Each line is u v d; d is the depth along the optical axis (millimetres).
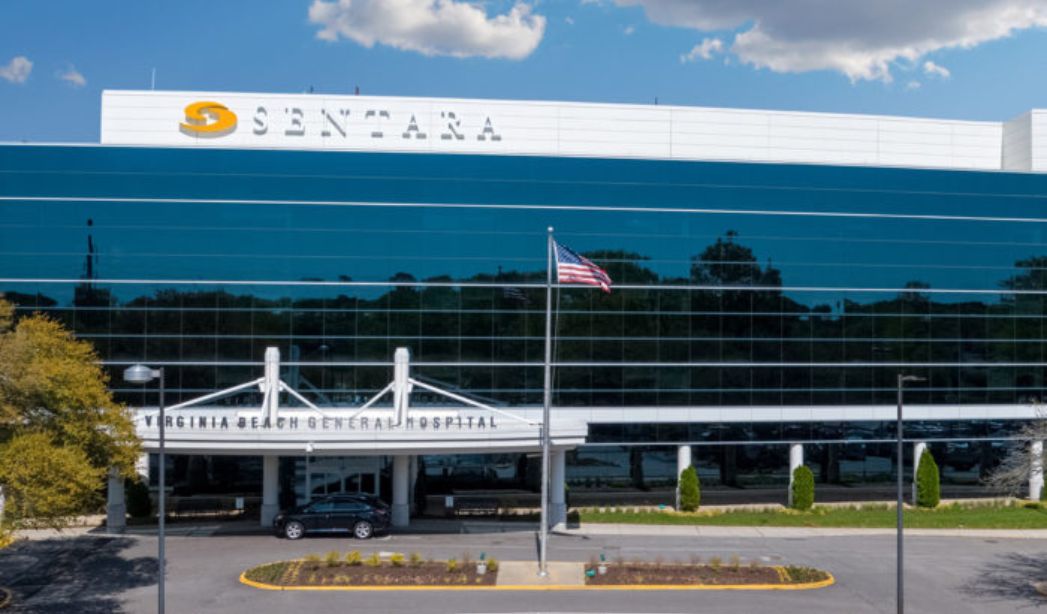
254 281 40000
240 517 37969
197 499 39938
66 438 25234
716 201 42219
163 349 39656
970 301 43812
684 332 41938
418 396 40344
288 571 27734
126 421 27281
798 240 42688
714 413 42125
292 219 40281
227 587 26422
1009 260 44094
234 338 39875
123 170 39781
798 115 44531
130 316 39531
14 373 23891
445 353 40562
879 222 43281
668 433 41844
